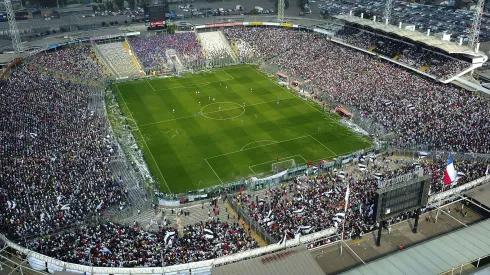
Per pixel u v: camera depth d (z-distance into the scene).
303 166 84.50
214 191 76.25
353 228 62.28
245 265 50.59
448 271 52.91
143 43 152.38
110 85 131.12
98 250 55.72
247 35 162.50
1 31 174.88
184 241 59.16
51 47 141.88
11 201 65.81
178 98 121.44
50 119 97.75
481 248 55.62
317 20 180.75
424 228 63.97
